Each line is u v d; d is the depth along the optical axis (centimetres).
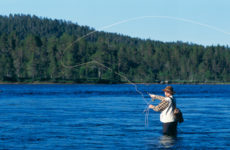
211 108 3027
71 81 17762
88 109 2878
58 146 1320
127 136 1523
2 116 2306
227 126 1827
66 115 2389
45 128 1755
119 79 19338
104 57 19462
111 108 3012
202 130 1691
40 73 18625
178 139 1450
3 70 17750
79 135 1551
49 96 5441
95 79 18012
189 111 2712
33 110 2777
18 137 1499
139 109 2883
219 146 1316
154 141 1407
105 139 1453
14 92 7206
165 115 1502
